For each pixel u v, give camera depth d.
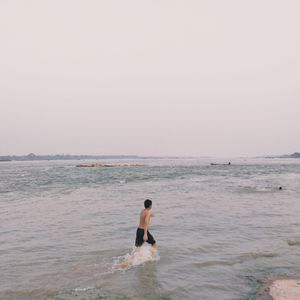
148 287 7.98
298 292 7.46
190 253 10.74
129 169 83.94
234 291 7.74
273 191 30.02
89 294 7.58
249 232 13.74
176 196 26.42
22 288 7.94
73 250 11.17
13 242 12.30
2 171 77.62
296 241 12.07
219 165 118.81
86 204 22.11
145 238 10.62
